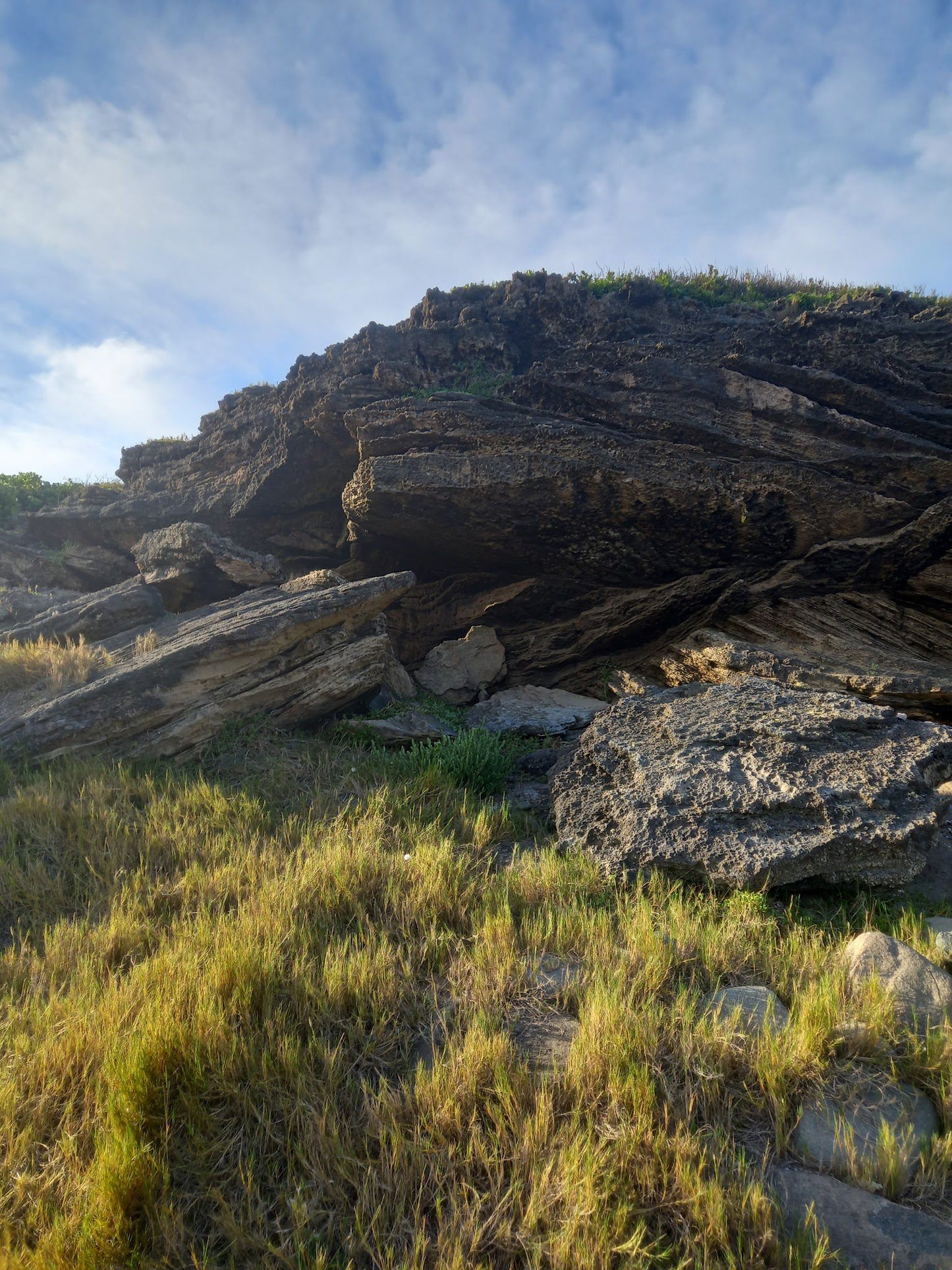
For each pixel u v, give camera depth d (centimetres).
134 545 1496
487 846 662
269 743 858
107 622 1054
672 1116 318
